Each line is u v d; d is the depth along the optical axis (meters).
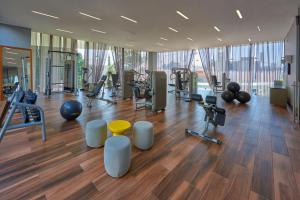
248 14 4.76
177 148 2.79
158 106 5.20
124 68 11.45
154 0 3.95
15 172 2.09
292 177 2.05
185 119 4.43
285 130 3.68
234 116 4.81
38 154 2.53
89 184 1.89
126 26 6.04
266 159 2.46
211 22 5.48
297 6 4.23
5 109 2.64
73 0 4.02
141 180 1.98
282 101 6.14
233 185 1.90
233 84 7.02
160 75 5.21
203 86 11.27
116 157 1.98
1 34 6.07
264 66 8.88
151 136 2.78
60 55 8.84
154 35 7.32
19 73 6.53
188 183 1.93
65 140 3.04
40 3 4.22
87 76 9.60
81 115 4.70
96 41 8.89
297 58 4.69
